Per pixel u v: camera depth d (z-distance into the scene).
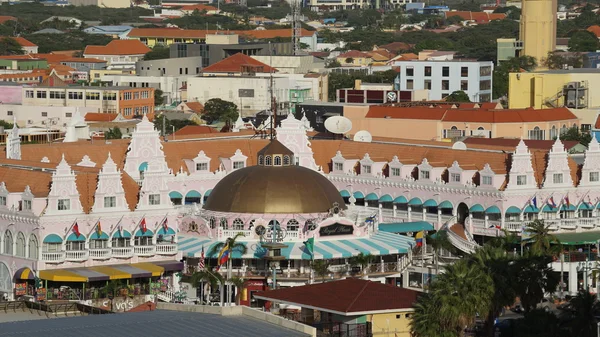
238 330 169.25
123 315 178.25
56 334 166.00
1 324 172.25
